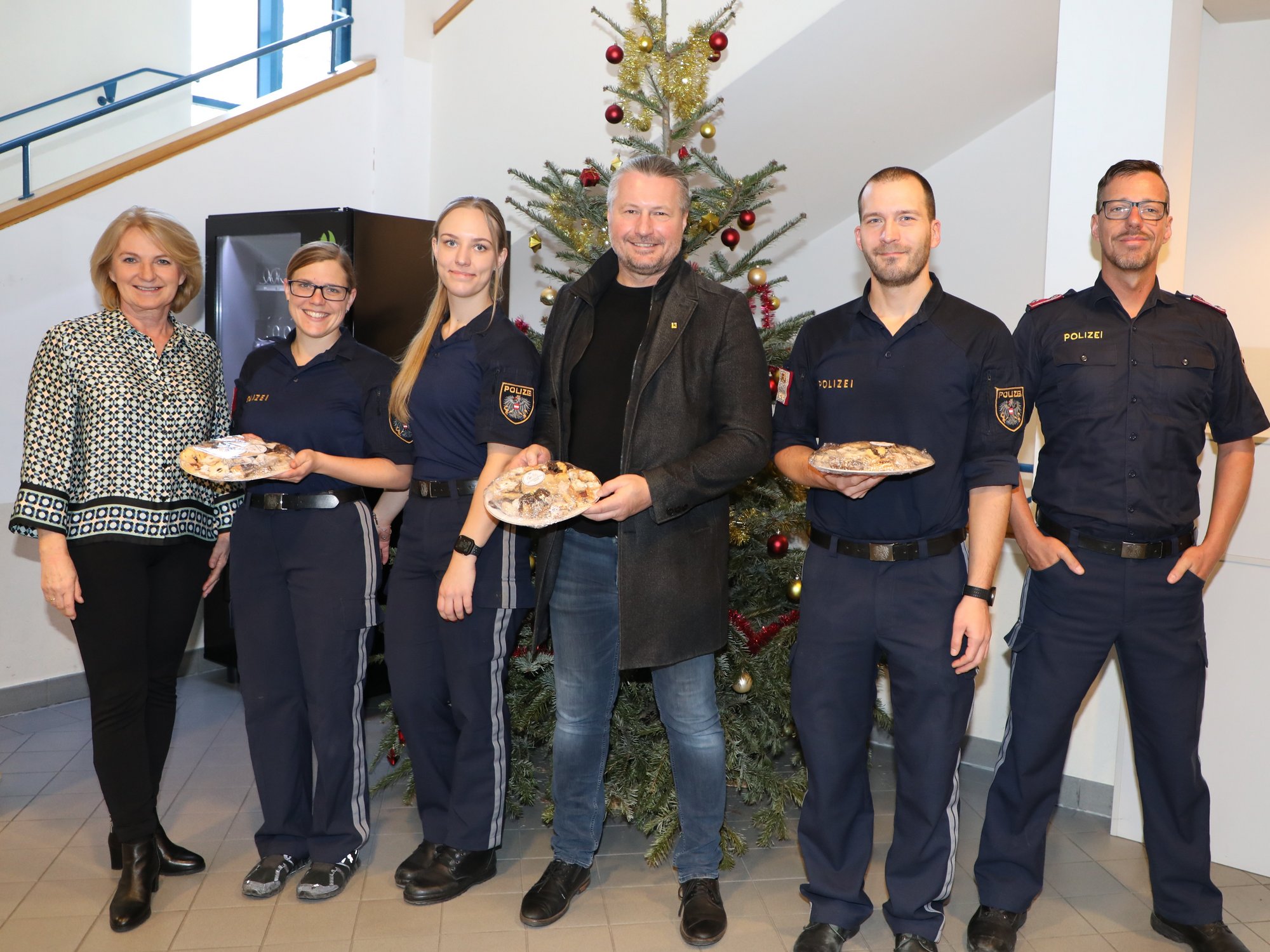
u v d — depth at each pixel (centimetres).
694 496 198
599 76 361
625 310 215
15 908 226
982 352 191
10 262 342
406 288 359
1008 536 303
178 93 498
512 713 263
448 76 413
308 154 415
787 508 260
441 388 219
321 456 216
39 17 447
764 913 227
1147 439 201
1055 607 208
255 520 226
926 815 197
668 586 205
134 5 480
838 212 471
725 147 378
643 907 230
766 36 331
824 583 201
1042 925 222
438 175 422
